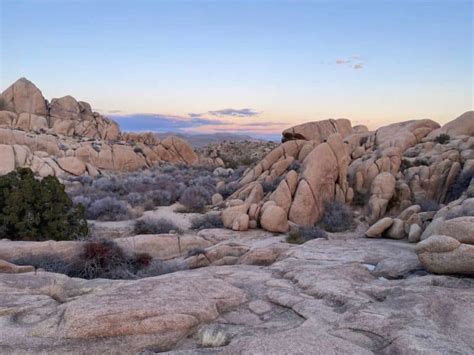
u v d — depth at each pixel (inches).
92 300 254.5
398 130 1113.4
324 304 286.5
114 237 665.0
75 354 211.8
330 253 472.7
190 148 1913.1
